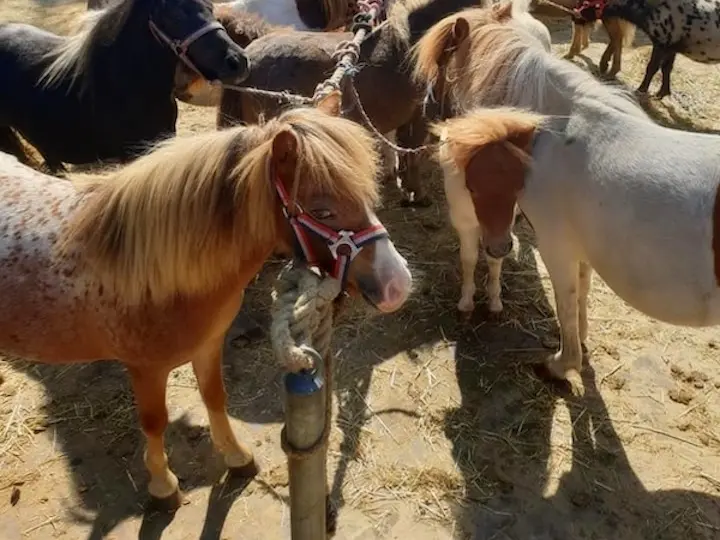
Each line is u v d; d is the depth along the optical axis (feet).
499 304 11.74
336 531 8.54
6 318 7.30
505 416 10.06
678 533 8.54
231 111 12.72
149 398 7.75
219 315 7.20
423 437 9.75
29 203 7.38
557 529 8.59
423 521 8.67
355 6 15.29
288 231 6.15
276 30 13.74
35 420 9.80
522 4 11.85
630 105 8.68
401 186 15.10
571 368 10.20
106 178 7.44
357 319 11.76
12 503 8.73
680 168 7.84
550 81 8.96
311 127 5.80
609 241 8.36
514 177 9.02
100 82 11.28
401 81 13.00
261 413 10.13
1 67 11.96
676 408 10.18
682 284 7.95
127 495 8.89
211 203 6.19
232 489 8.99
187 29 10.81
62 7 23.62
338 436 9.72
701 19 17.66
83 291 6.98
